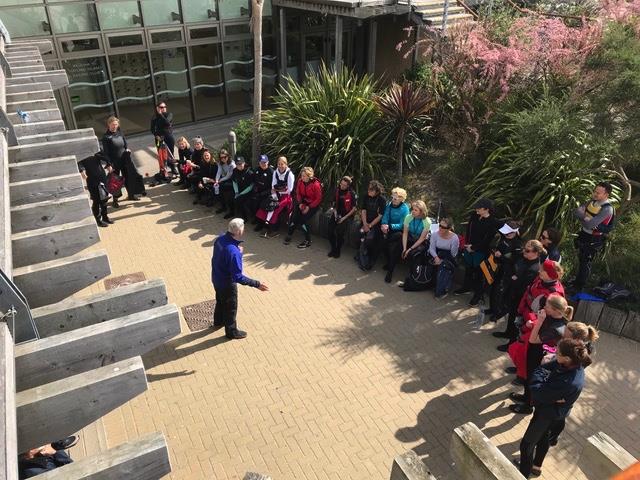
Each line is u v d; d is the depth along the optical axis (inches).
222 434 192.9
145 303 112.0
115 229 353.4
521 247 235.6
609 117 244.2
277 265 312.3
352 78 405.1
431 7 466.6
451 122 372.5
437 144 382.9
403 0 462.6
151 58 498.3
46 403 85.0
